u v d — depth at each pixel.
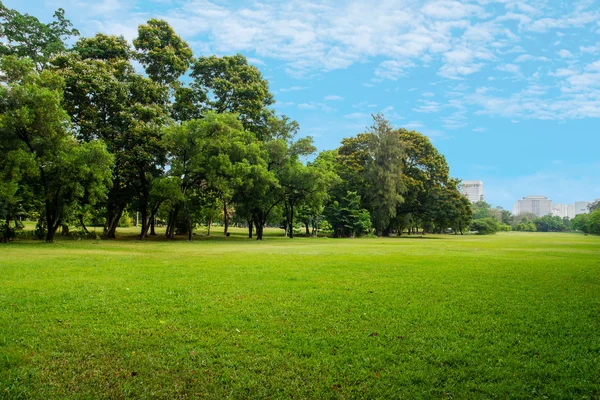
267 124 43.62
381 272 12.91
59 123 24.31
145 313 7.31
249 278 11.38
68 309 7.53
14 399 4.22
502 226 129.25
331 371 4.94
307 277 11.65
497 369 5.05
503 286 10.43
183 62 39.34
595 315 7.54
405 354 5.48
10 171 23.12
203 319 6.93
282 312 7.46
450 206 58.91
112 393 4.39
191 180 36.00
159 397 4.34
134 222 82.25
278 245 29.58
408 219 64.62
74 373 4.83
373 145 55.41
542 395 4.43
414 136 62.47
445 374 4.91
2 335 6.00
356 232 54.12
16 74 24.89
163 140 32.12
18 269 12.63
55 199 26.92
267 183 36.19
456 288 10.06
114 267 13.64
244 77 42.88
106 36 35.94
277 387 4.55
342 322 6.88
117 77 33.47
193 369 4.97
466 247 28.16
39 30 34.50
